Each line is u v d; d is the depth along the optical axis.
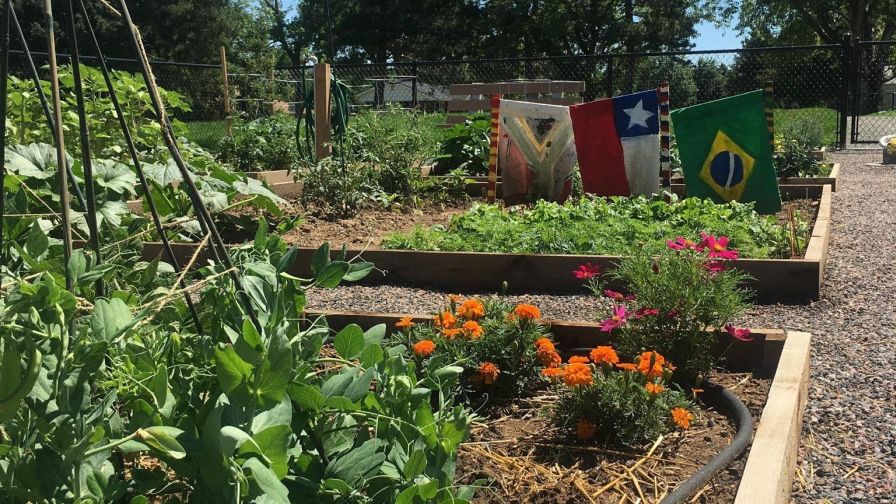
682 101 22.97
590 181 8.96
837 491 2.91
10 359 1.36
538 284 5.75
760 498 2.32
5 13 1.77
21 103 6.88
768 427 2.79
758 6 48.62
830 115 20.22
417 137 10.46
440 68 27.56
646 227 6.71
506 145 9.25
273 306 1.97
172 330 2.07
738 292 3.94
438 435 1.94
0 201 1.78
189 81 18.45
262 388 1.54
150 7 38.31
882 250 6.92
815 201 9.98
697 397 3.51
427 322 4.05
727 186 8.52
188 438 1.54
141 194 5.36
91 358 1.56
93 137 7.22
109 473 1.63
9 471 1.49
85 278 1.72
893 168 14.27
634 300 3.79
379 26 48.41
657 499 2.64
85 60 13.17
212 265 2.05
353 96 18.84
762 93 8.38
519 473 2.80
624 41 46.78
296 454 1.75
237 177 6.84
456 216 7.47
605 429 3.05
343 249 2.27
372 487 1.81
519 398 3.47
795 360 3.46
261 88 18.22
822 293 5.49
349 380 1.87
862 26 45.97
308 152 9.27
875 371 3.97
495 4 46.62
